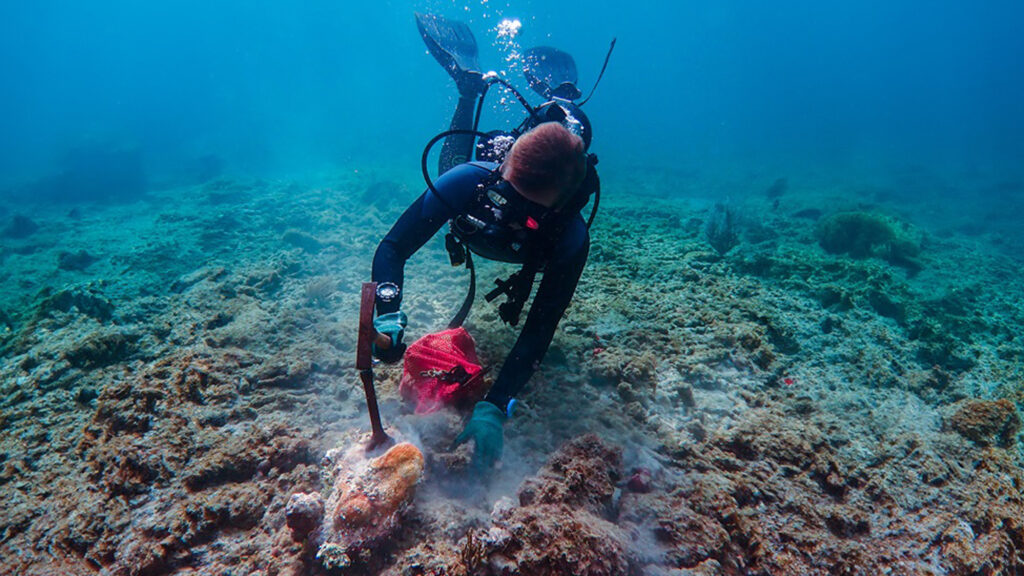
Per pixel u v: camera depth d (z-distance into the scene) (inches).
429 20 162.6
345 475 70.4
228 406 105.8
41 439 101.0
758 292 172.9
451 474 78.2
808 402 115.5
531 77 172.1
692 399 112.0
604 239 229.6
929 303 196.5
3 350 144.6
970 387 133.6
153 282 194.5
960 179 809.5
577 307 153.4
